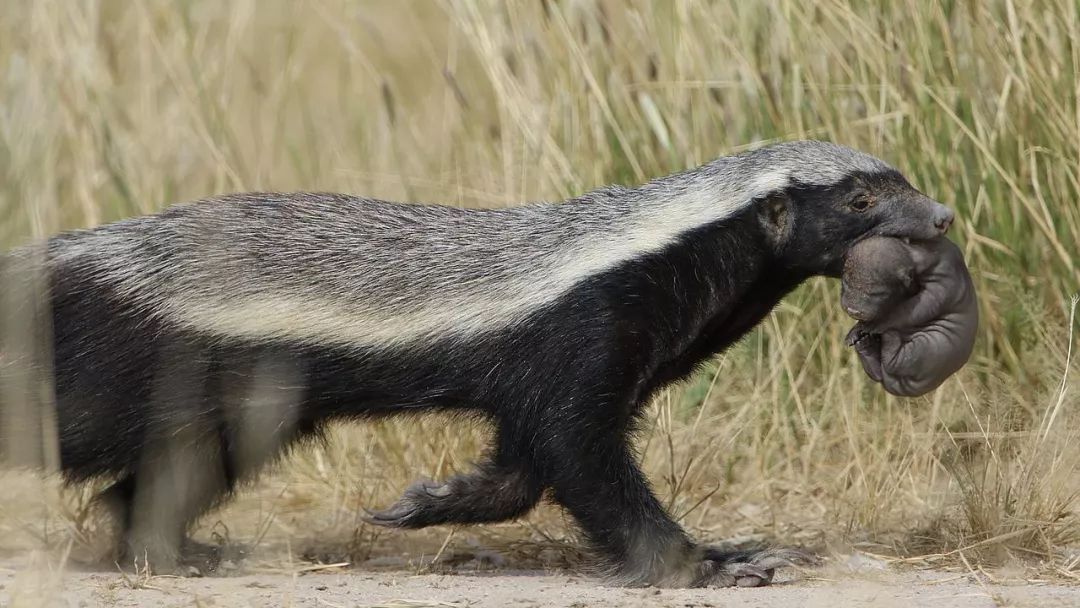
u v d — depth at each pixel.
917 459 12.07
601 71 13.73
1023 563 10.26
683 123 13.61
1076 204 12.84
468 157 14.49
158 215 9.95
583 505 9.64
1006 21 12.92
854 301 9.53
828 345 13.22
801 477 12.57
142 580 9.59
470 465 10.91
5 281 9.70
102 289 9.65
